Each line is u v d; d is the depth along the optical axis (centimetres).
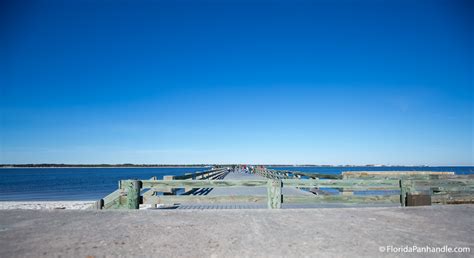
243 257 374
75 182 6044
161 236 457
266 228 507
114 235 461
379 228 512
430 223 552
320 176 1250
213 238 448
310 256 378
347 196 728
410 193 751
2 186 4747
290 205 1021
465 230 503
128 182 702
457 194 784
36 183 5709
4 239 438
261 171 3478
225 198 707
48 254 377
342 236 463
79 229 496
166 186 715
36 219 571
